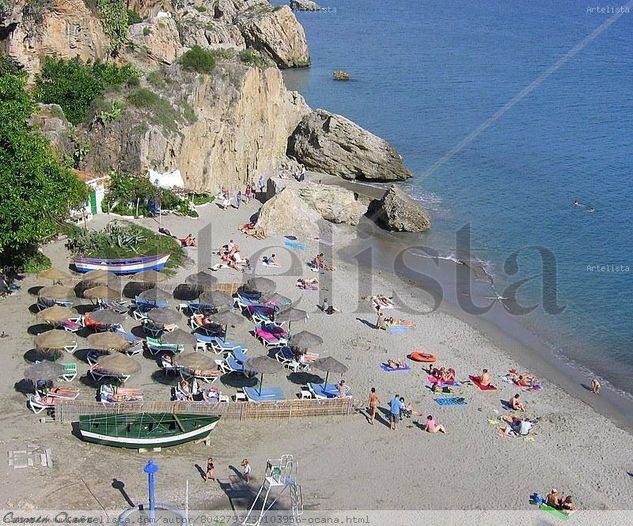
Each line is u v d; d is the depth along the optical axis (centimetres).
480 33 19212
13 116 4797
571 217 7744
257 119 7938
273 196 6925
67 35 7500
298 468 3669
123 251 5569
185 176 7012
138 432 3612
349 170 8656
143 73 7562
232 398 4159
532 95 12925
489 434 4125
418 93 12862
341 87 13188
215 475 3516
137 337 4634
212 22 13338
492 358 5022
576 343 5362
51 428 3688
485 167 9231
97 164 6631
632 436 4281
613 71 15062
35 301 4866
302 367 4528
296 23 14838
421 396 4431
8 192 4572
